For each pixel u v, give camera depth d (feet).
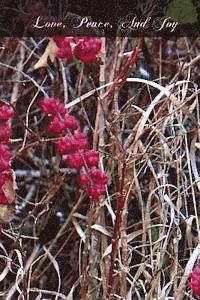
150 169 1.63
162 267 1.59
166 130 1.69
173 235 1.62
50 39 1.62
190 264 1.52
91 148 1.73
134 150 1.59
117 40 1.67
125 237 1.58
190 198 1.68
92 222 1.61
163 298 1.54
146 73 1.73
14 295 1.70
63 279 1.72
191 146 1.64
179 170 1.61
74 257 1.71
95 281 1.60
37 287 1.70
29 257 1.69
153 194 1.63
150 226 1.59
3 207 1.53
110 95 1.63
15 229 1.68
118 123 1.65
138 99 1.73
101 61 1.63
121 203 1.49
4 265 1.70
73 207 1.69
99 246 1.61
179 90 1.64
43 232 1.73
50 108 1.51
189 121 1.72
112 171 1.64
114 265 1.55
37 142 1.60
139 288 1.63
